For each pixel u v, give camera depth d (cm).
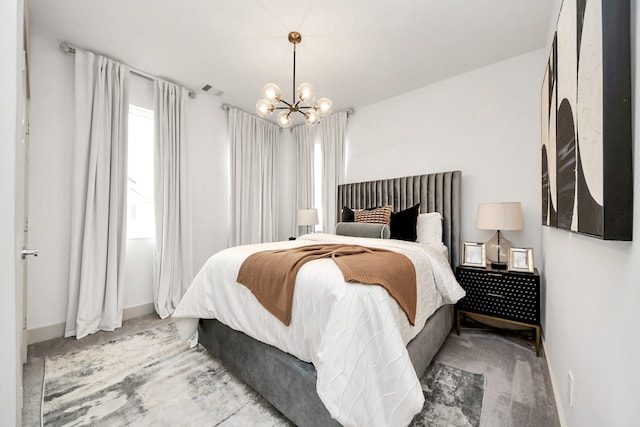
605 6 68
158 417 134
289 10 199
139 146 302
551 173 151
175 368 177
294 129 448
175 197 304
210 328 182
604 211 67
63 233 235
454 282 191
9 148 71
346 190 363
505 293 213
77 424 129
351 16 205
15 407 75
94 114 243
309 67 276
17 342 84
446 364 182
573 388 111
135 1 191
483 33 223
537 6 193
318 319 120
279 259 153
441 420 131
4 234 71
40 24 212
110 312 245
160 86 293
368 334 111
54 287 229
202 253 339
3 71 70
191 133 329
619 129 65
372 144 355
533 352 199
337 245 201
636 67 63
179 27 217
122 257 258
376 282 122
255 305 149
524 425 128
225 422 131
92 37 229
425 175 296
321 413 114
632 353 62
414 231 263
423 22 210
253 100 356
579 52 91
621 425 67
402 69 278
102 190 246
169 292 294
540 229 239
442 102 299
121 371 173
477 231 274
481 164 273
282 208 449
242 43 238
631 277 64
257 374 146
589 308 95
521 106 253
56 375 169
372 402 103
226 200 368
